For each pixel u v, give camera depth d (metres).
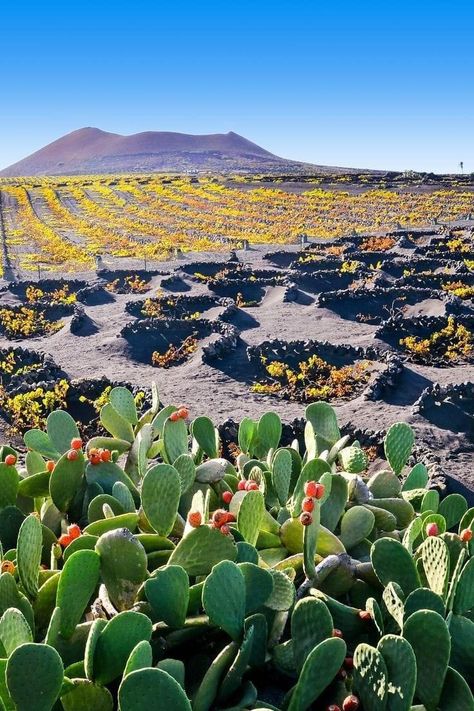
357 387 16.17
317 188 76.75
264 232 48.34
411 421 13.55
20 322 22.78
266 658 3.11
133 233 50.16
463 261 31.11
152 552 3.51
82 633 3.09
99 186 88.31
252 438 5.39
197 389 16.23
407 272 29.14
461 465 11.90
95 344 20.19
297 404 15.37
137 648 2.57
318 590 3.41
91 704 2.75
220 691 2.84
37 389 15.19
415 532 3.85
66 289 29.05
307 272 30.67
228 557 3.34
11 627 2.78
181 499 4.35
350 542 4.02
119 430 5.26
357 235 40.88
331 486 4.11
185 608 3.05
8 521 4.19
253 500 3.64
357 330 21.39
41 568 3.75
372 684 2.76
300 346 18.31
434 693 2.79
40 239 47.75
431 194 66.81
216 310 23.81
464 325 20.44
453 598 3.22
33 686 2.53
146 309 24.05
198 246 41.69
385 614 3.27
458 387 14.28
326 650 2.73
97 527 3.66
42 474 4.36
